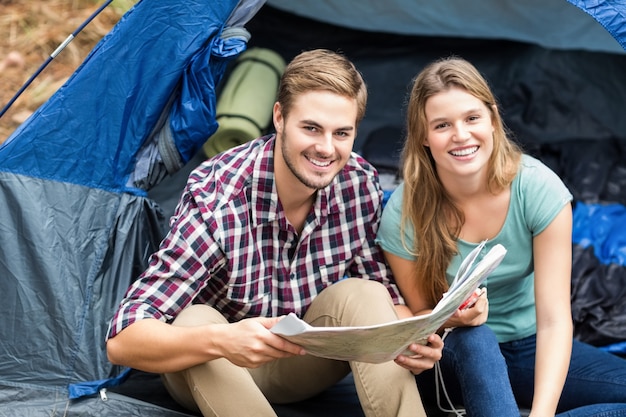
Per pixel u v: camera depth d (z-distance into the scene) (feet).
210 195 7.20
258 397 6.81
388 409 6.88
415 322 6.08
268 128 12.08
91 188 8.66
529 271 7.71
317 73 6.69
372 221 7.75
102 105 8.71
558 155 12.13
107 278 8.53
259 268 7.40
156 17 8.75
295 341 6.40
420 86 7.34
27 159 8.50
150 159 8.97
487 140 7.23
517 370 7.89
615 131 12.84
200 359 6.71
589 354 7.88
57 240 8.42
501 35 13.29
